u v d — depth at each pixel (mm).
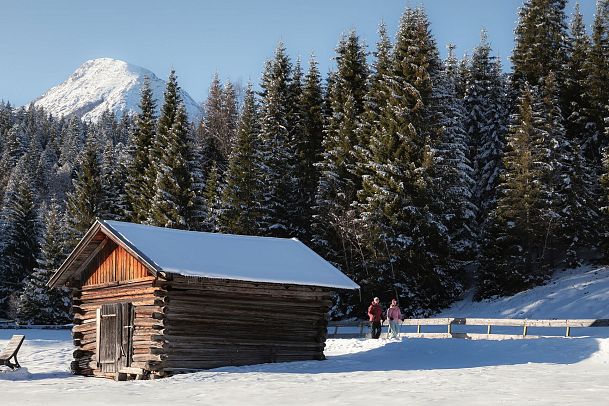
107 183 68500
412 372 20875
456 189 48875
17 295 67875
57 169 127188
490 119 54906
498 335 28531
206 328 22625
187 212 58000
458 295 49062
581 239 47062
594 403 13312
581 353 23219
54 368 26297
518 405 13312
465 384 17391
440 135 49594
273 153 57938
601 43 52438
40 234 71812
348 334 33938
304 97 62375
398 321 30703
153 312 21906
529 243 46219
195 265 22156
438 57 53188
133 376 22453
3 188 109562
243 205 55344
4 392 18125
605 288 40562
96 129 168625
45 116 192750
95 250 25109
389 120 49188
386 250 46938
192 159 60312
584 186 47125
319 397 15617
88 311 25203
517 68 57875
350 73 60281
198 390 17672
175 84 64938
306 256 26641
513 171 48000
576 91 54719
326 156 55219
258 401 15195
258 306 23734
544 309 41281
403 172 47844
